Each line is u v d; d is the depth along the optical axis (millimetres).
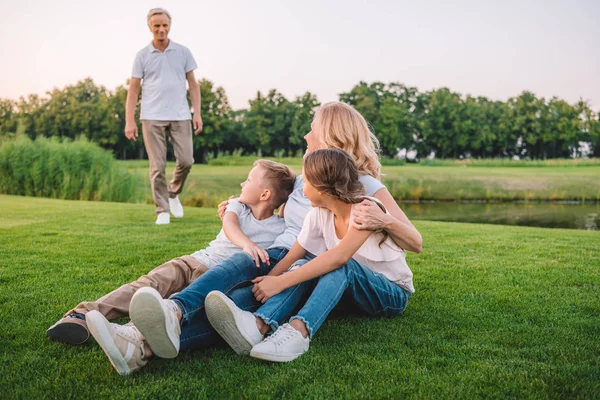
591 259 3926
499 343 2018
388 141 52344
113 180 12094
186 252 4055
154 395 1529
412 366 1753
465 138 52812
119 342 1627
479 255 4105
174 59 5531
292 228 2344
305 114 52906
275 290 1921
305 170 1995
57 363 1782
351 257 2061
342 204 2006
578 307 2557
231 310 1720
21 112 49438
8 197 10430
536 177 23281
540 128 52469
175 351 1703
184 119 5672
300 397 1514
